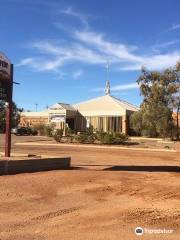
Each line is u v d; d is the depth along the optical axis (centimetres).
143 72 5162
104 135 3975
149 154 2880
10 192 1201
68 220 933
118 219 952
